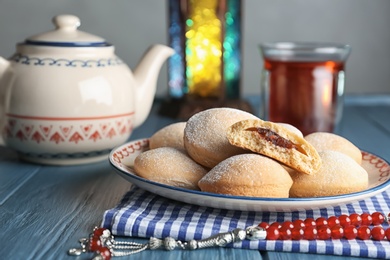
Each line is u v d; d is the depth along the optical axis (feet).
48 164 2.07
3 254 1.32
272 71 2.46
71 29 2.07
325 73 2.42
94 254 1.29
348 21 3.74
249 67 3.82
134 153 1.84
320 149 1.70
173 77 3.03
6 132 2.02
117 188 1.81
